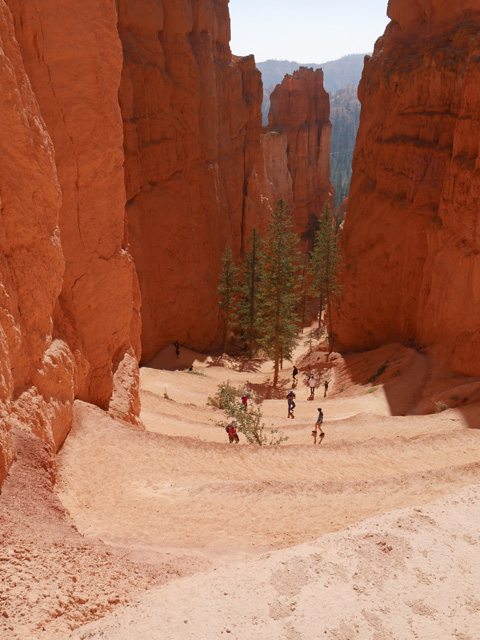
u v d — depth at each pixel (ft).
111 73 45.52
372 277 108.17
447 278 82.79
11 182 30.68
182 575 19.43
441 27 97.04
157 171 125.39
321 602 14.65
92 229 46.70
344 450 44.34
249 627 13.71
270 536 26.81
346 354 112.88
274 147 237.86
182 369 121.29
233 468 39.11
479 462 34.86
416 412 69.77
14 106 30.71
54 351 36.17
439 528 18.08
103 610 15.64
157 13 120.67
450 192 83.30
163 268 129.70
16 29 37.52
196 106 134.51
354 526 18.49
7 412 24.53
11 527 19.56
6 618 13.92
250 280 139.54
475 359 73.10
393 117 103.60
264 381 112.68
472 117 79.10
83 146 43.86
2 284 28.71
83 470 34.68
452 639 13.67
